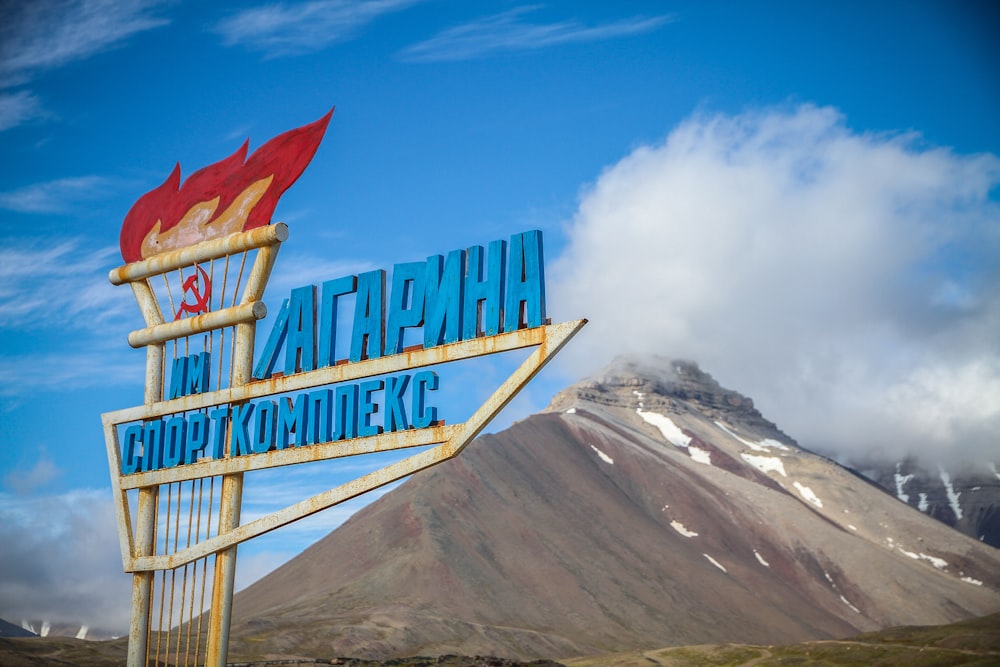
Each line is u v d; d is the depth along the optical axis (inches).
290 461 1486.2
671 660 7175.2
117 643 6127.0
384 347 1449.3
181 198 1745.8
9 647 5319.9
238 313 1604.3
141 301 1755.7
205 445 1608.0
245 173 1695.4
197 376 1651.1
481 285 1368.1
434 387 1379.2
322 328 1517.0
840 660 6279.5
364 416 1432.1
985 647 5738.2
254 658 7116.1
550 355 1273.4
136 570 1654.8
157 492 1696.6
